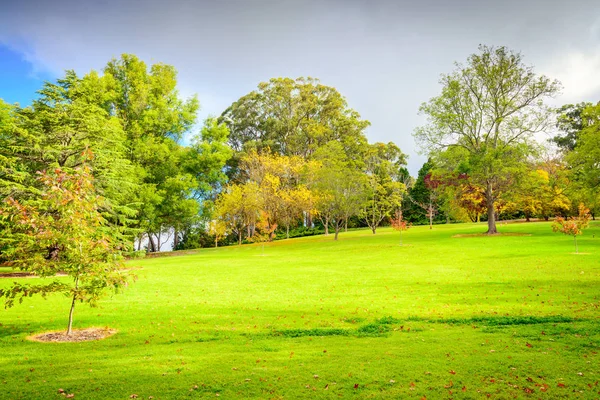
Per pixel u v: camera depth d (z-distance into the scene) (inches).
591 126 1322.6
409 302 547.2
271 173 2149.4
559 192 1756.9
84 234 405.7
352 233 2177.7
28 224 399.9
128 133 1663.4
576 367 264.4
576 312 441.4
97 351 350.6
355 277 771.4
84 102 1194.6
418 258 1003.3
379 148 2694.4
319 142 2706.7
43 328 444.5
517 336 355.9
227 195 2000.5
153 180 1723.7
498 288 610.2
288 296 617.9
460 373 261.4
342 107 2812.5
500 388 235.0
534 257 887.7
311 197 1918.1
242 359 313.7
